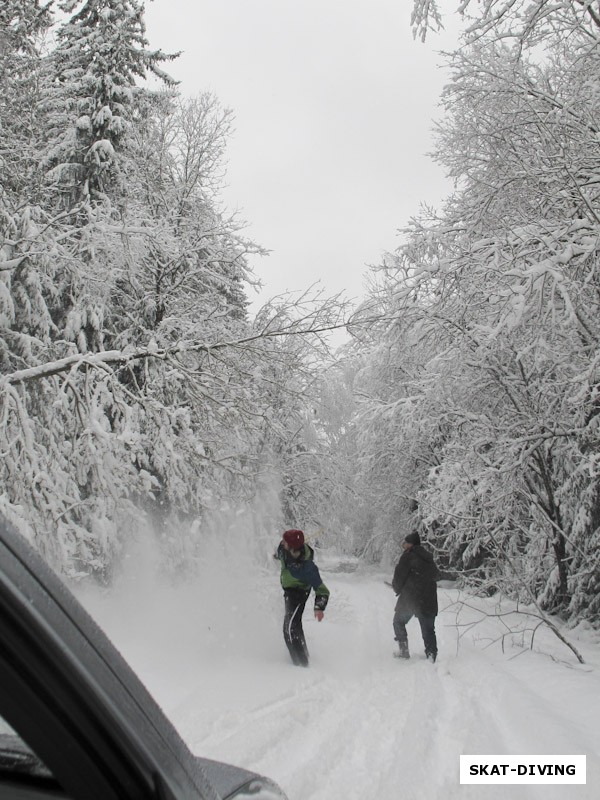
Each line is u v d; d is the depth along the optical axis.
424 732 5.52
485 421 12.37
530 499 11.73
